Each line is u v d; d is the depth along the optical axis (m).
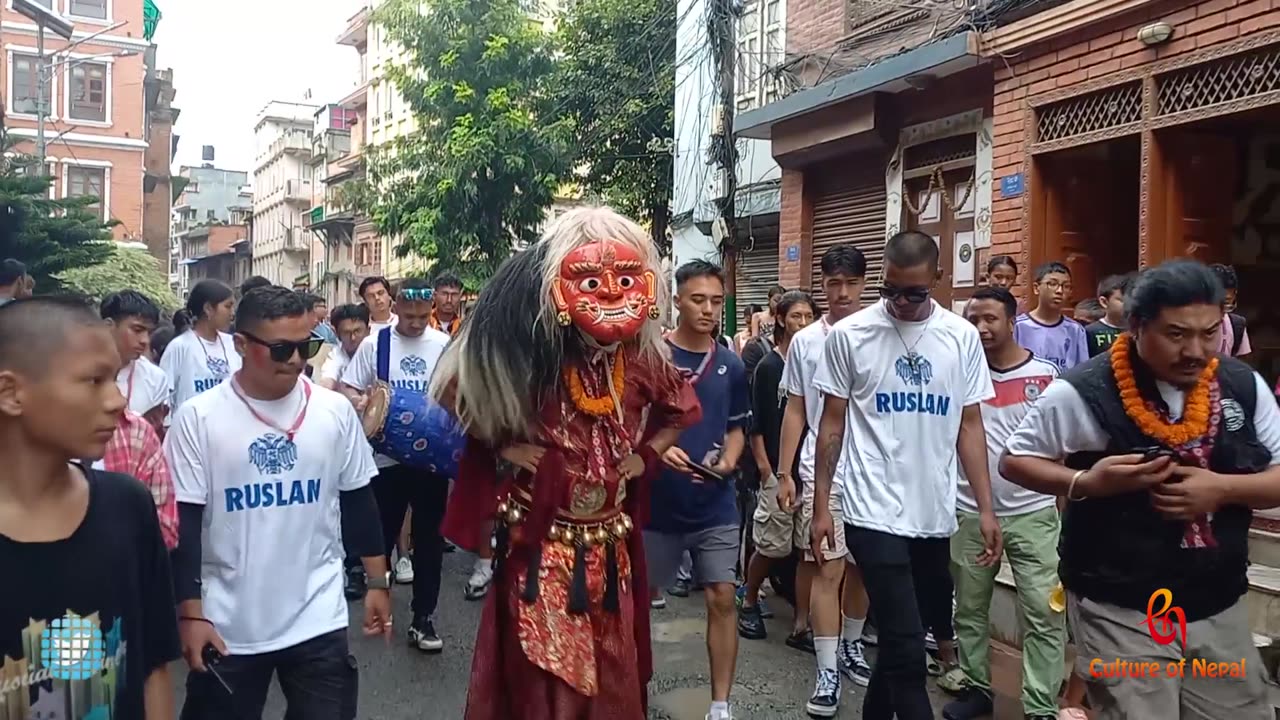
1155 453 2.80
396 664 5.45
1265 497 2.73
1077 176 7.35
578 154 17.75
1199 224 6.50
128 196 34.28
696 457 4.43
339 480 3.30
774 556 5.77
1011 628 5.36
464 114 17.67
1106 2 6.46
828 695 4.75
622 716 3.10
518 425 2.96
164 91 41.81
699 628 6.20
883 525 3.83
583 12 17.92
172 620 2.14
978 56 7.54
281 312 3.09
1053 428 3.00
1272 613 4.82
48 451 1.86
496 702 3.08
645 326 3.13
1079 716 4.21
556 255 2.90
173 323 7.50
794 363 4.88
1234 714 2.88
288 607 3.11
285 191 49.84
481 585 6.75
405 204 18.22
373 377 6.10
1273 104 5.56
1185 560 2.82
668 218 18.20
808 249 10.48
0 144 16.30
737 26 11.91
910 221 8.92
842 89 8.90
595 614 3.08
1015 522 4.38
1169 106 6.24
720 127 12.12
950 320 4.03
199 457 3.05
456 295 7.82
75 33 33.19
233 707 3.06
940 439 3.91
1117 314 5.92
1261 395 2.89
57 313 1.86
